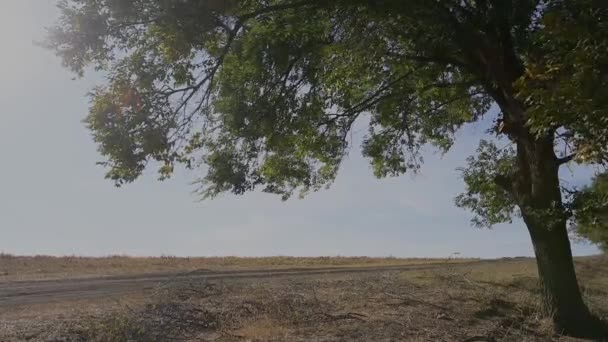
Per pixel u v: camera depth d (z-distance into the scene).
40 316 10.80
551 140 12.31
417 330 11.55
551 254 13.20
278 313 11.69
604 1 7.84
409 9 10.41
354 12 11.16
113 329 9.44
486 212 15.88
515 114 12.12
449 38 11.63
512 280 18.70
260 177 13.66
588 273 25.30
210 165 12.78
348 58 12.83
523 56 11.33
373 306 13.25
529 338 12.40
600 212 11.40
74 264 29.39
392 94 14.51
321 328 10.92
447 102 15.46
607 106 7.10
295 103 12.55
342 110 14.63
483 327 12.75
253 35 11.45
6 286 17.77
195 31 9.91
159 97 10.65
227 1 9.96
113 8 9.66
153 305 11.52
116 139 9.99
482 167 15.55
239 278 19.48
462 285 17.44
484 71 12.95
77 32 9.91
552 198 12.57
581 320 13.00
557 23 7.69
